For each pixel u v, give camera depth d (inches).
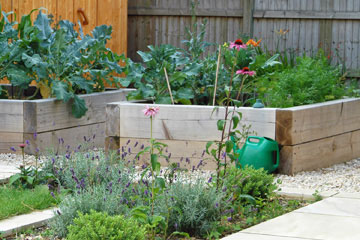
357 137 285.3
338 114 267.0
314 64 309.4
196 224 165.0
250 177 190.9
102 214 148.7
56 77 295.3
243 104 300.4
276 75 302.5
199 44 320.8
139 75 283.6
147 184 179.2
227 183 183.6
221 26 452.1
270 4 440.1
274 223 167.5
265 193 192.9
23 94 329.4
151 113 159.8
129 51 473.7
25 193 193.6
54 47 298.5
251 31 442.0
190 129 247.4
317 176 237.0
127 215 165.8
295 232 158.6
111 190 181.8
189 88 289.1
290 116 235.1
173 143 249.3
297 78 281.1
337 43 426.6
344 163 272.2
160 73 279.9
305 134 243.9
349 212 179.5
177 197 167.8
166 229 162.2
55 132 279.4
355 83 387.5
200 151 247.0
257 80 307.9
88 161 210.1
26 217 173.8
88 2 422.0
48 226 171.5
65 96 280.2
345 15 421.1
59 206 167.8
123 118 254.1
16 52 288.0
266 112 239.1
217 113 244.2
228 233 166.2
